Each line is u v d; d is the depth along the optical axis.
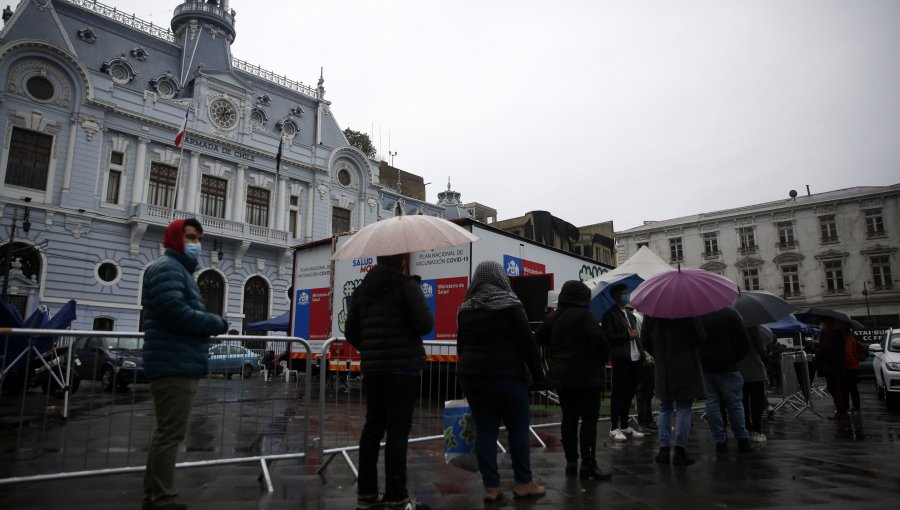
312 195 30.12
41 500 4.00
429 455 5.95
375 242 4.04
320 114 32.28
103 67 24.25
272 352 5.36
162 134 24.92
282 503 4.00
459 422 4.54
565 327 4.95
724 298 5.38
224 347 5.10
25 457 4.70
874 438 7.28
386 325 3.82
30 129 21.58
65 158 22.20
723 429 6.32
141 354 4.96
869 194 41.91
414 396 3.87
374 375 3.79
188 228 3.87
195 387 3.76
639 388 8.19
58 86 22.34
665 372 5.56
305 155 30.16
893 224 41.09
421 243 4.04
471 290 4.31
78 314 21.69
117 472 4.47
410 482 4.75
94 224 22.61
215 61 28.72
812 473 5.07
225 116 27.41
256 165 28.05
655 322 5.80
